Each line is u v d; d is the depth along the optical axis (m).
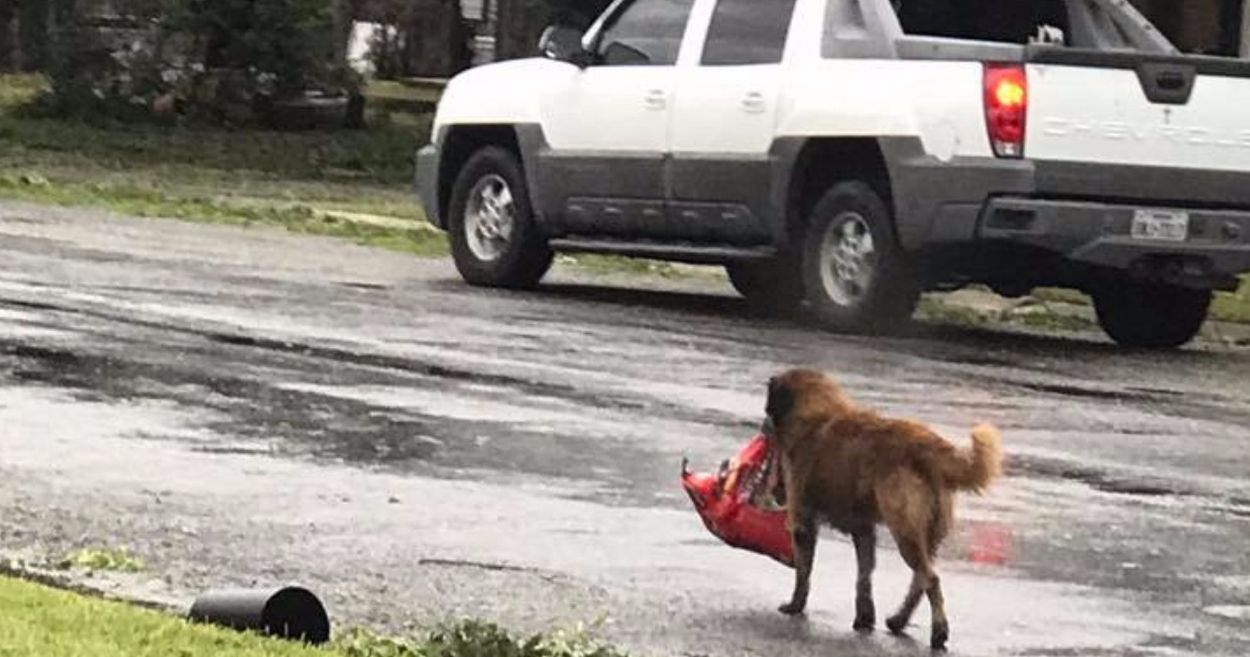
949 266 15.61
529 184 17.75
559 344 14.25
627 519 9.10
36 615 6.67
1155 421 12.41
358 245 20.97
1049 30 16.91
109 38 34.00
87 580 7.61
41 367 12.21
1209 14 32.16
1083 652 7.40
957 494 8.51
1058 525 9.40
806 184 16.09
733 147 16.36
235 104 34.03
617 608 7.69
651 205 17.00
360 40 42.88
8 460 9.70
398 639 7.00
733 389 12.62
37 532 8.36
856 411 7.54
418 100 38.69
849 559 8.56
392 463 10.05
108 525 8.54
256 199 25.72
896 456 7.32
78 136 32.09
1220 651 7.48
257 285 16.73
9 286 15.73
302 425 10.88
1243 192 15.62
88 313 14.47
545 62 17.86
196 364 12.59
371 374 12.54
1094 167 15.24
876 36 15.66
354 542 8.48
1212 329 18.00
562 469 10.08
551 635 7.11
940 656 7.28
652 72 16.97
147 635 6.54
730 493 7.82
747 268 18.14
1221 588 8.39
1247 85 15.63
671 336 15.04
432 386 12.23
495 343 14.12
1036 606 8.00
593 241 17.58
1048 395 13.25
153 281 16.52
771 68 16.19
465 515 9.05
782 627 7.54
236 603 6.86
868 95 15.48
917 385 13.29
